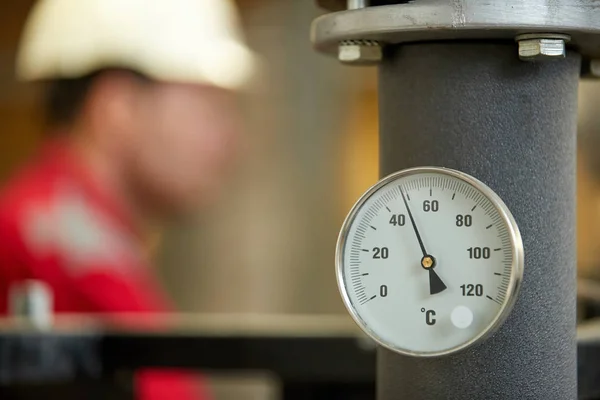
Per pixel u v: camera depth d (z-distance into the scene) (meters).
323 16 0.89
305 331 1.64
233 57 2.52
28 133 3.85
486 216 0.83
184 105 2.37
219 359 1.63
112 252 2.15
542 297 0.86
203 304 3.85
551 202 0.86
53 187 2.16
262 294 3.77
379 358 0.90
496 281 0.82
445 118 0.86
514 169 0.85
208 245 3.81
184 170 2.38
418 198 0.84
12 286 2.06
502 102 0.85
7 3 3.77
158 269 3.88
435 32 0.83
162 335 1.63
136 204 2.37
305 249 3.71
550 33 0.83
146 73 2.32
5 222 2.09
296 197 3.70
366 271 0.85
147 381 2.06
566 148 0.88
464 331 0.83
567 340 0.87
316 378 1.63
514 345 0.85
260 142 3.68
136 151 2.32
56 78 2.30
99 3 2.33
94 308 2.08
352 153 3.63
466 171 0.86
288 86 3.64
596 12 0.82
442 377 0.85
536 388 0.85
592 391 1.03
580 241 1.54
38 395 1.57
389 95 0.89
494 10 0.80
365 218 0.85
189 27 2.41
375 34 0.84
